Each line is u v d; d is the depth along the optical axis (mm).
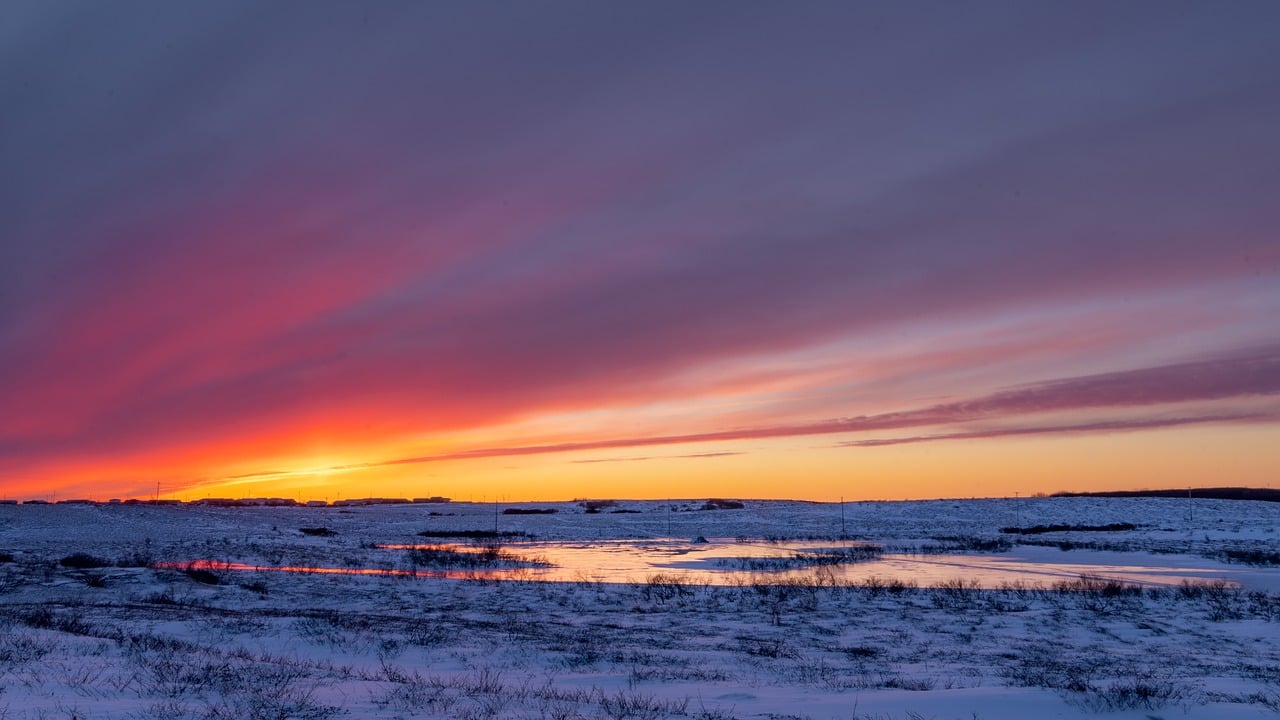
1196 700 11156
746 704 10898
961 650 17531
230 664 12891
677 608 24922
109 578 28906
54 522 76562
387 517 128500
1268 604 25422
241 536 63656
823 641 18766
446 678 12766
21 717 8156
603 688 12320
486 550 53500
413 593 28281
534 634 19000
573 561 45156
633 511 150125
